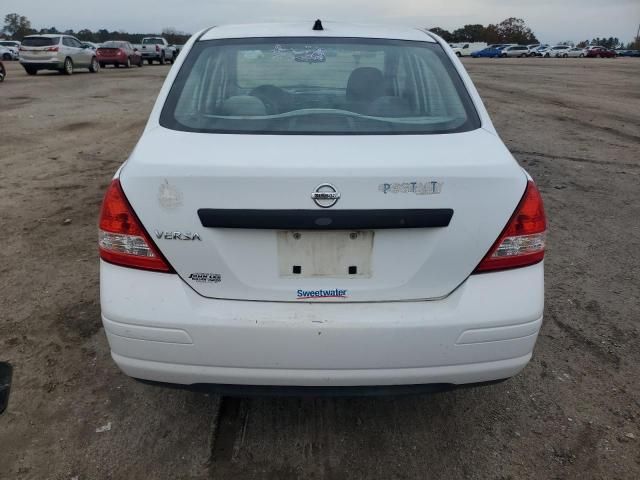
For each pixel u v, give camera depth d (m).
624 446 2.43
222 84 2.57
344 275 2.03
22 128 9.96
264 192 1.92
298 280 2.03
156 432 2.49
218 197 1.93
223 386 2.09
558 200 5.86
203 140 2.18
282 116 2.39
